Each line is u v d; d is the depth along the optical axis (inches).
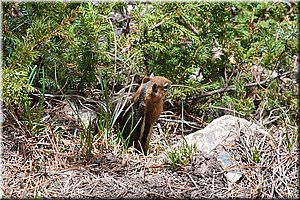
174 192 157.6
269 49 220.8
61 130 185.2
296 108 221.5
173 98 212.1
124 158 170.6
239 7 236.2
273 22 229.6
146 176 163.6
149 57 214.1
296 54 229.8
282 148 177.2
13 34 193.9
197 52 211.0
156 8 210.1
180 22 232.7
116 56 204.4
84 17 190.5
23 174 163.2
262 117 217.8
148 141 183.8
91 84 205.0
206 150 177.6
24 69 181.3
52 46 193.6
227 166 167.8
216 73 228.7
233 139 180.1
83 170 164.6
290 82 233.3
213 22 215.8
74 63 201.3
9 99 176.9
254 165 168.4
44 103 200.8
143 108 179.3
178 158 167.3
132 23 239.9
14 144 174.6
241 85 219.9
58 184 159.2
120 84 214.2
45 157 170.6
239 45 221.1
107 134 178.4
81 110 199.3
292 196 159.5
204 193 158.1
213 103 224.5
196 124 216.8
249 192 160.2
